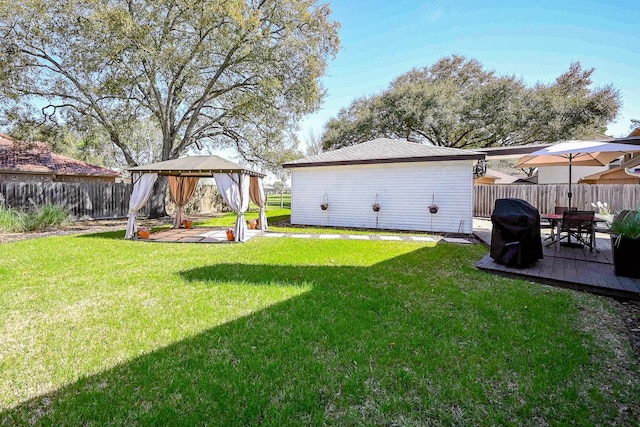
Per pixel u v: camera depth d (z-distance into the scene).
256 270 5.11
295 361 2.40
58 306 3.53
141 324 3.06
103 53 11.02
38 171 13.98
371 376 2.22
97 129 13.84
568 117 17.34
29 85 12.46
